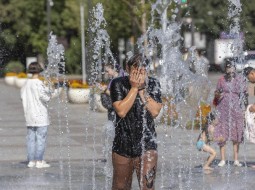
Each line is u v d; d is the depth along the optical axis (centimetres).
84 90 4747
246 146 2600
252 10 7856
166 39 2325
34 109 2212
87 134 3042
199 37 10181
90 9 4038
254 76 2169
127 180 1387
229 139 2162
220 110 2158
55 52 2942
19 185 1928
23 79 7356
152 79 1367
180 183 1916
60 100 4981
